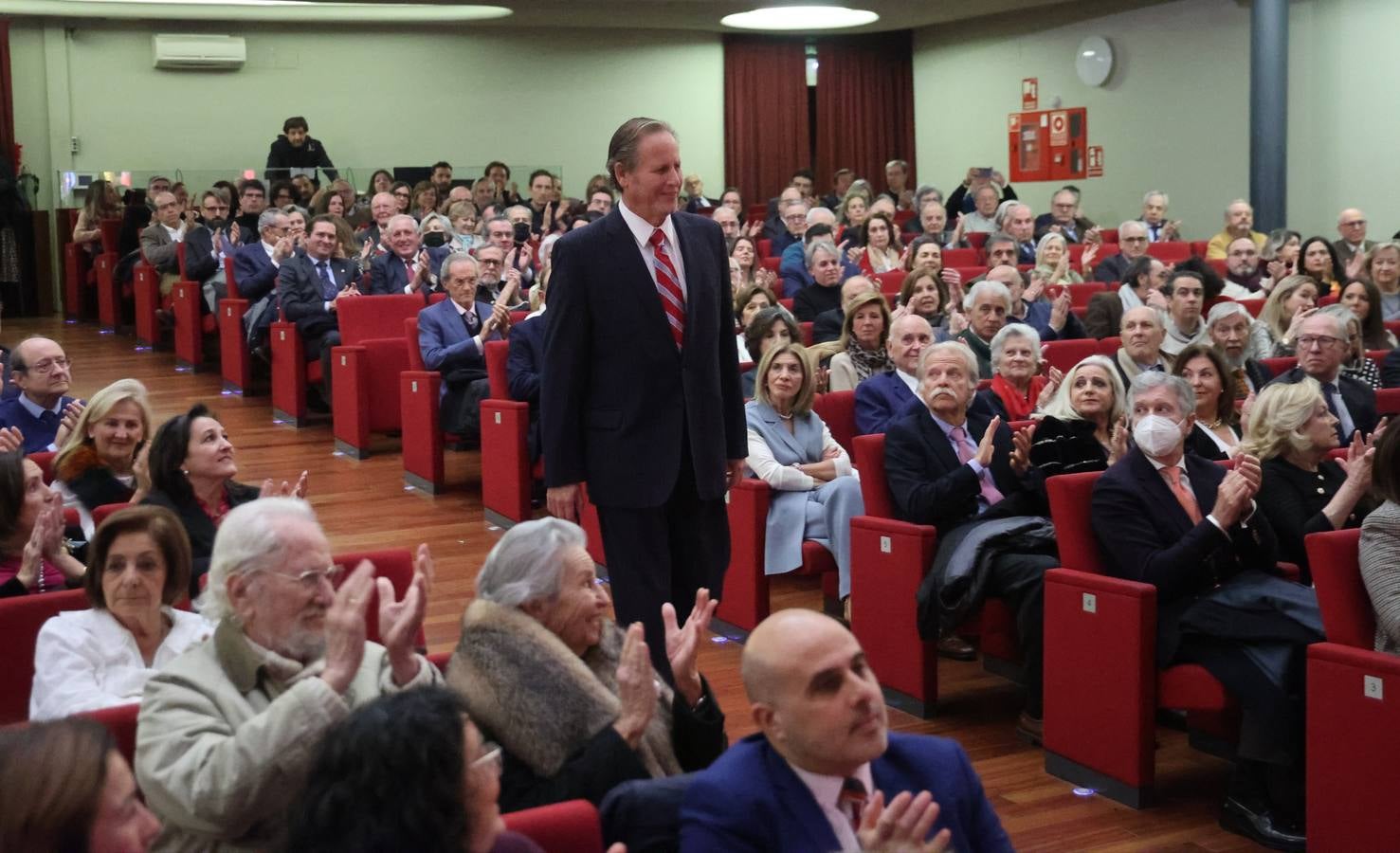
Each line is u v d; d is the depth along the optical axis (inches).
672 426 131.3
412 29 592.4
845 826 79.3
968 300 259.3
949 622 164.2
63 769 61.5
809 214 442.9
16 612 119.4
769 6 550.0
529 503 243.6
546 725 93.2
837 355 239.5
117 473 162.6
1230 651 140.9
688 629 103.2
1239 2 513.7
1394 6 470.3
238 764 81.8
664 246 131.8
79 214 517.7
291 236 351.6
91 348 430.6
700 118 637.9
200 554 140.3
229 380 367.6
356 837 63.7
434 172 531.5
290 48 577.6
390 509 259.6
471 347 270.8
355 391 294.2
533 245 435.5
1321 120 497.0
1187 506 152.4
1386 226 478.9
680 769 101.4
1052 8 583.8
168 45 551.8
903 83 658.8
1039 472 171.0
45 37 543.2
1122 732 145.9
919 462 175.5
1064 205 489.7
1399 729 122.3
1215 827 141.1
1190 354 196.2
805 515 193.3
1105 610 147.2
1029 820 142.6
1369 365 243.4
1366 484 149.5
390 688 94.4
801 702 77.3
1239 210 445.7
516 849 71.2
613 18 573.0
